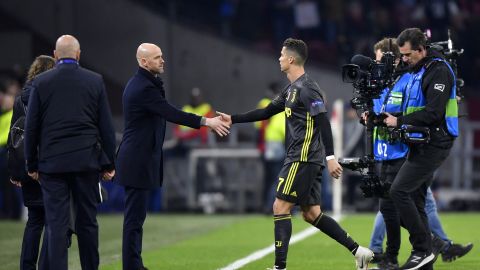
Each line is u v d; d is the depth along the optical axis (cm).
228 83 7950
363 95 3166
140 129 3186
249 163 7025
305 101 3127
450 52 3356
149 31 7938
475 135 7506
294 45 3191
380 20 8056
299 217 6197
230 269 3531
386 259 3447
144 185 3178
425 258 3130
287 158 3189
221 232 5216
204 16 8150
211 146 7056
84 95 2941
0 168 6219
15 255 4188
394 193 3127
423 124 3072
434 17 8025
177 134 6975
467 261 3734
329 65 7931
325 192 6888
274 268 3189
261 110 3372
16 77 6750
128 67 7919
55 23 7912
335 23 8144
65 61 2970
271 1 8250
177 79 7969
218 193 7044
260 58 7925
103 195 3161
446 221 5700
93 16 7950
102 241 4784
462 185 7288
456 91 3334
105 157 2975
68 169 2902
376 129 3328
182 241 4738
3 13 7931
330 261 3772
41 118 2936
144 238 4934
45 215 3038
